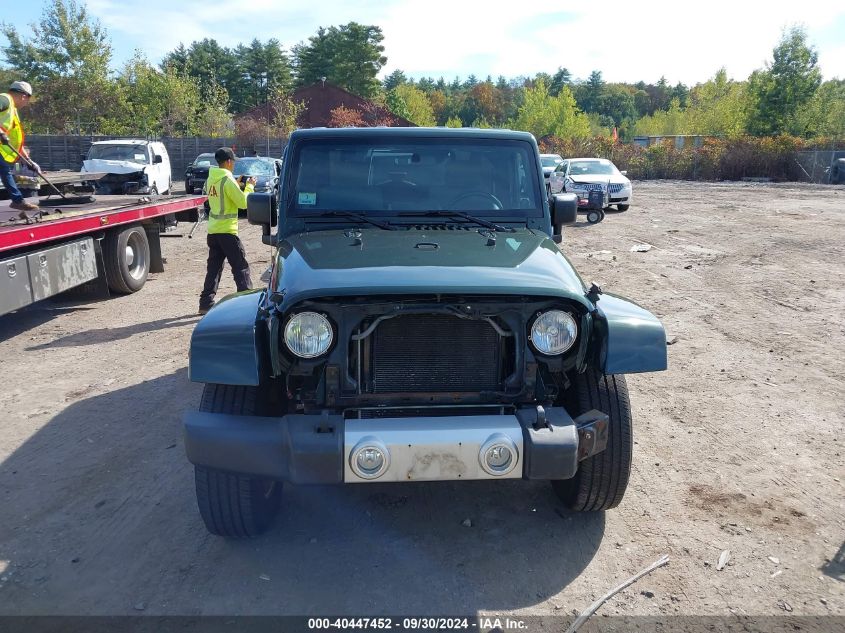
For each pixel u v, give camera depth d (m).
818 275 10.58
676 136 55.25
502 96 128.25
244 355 3.17
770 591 3.25
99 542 3.69
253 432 3.09
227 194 7.91
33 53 42.22
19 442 4.92
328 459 3.00
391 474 3.03
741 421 5.20
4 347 7.22
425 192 4.40
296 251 3.78
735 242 14.01
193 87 46.09
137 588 3.30
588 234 15.59
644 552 3.57
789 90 45.12
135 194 11.98
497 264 3.47
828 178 35.38
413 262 3.46
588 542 3.66
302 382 3.50
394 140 4.43
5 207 8.38
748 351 6.89
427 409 3.28
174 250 13.68
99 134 39.25
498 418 3.14
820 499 4.07
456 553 3.58
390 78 146.88
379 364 3.27
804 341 7.20
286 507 4.03
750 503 4.03
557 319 3.23
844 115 45.00
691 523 3.83
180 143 37.91
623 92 151.50
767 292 9.49
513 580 3.35
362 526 3.83
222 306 3.54
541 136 61.75
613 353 3.25
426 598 3.22
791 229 15.88
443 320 3.25
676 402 5.59
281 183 4.41
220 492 3.42
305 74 81.38
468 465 3.05
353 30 77.94
